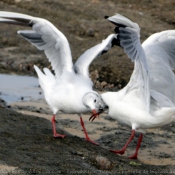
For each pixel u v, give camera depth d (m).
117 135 14.10
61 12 28.17
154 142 13.73
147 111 11.49
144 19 27.97
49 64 23.17
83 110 12.17
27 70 22.44
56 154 11.05
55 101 12.45
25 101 17.27
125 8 29.81
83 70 12.93
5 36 25.95
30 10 28.17
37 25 13.03
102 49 13.38
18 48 25.05
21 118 13.74
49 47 13.25
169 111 11.33
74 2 29.89
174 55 13.30
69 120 15.25
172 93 12.59
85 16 28.06
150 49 12.84
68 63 12.80
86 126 14.79
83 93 12.04
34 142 11.73
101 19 27.88
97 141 13.60
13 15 12.86
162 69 12.49
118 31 11.37
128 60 23.67
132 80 11.71
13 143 11.38
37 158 10.64
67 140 12.31
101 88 19.77
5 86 19.36
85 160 10.98
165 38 13.30
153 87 12.16
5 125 12.70
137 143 13.34
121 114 11.95
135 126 11.87
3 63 22.97
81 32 26.45
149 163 12.02
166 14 29.05
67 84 12.41
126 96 11.90
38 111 15.97
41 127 13.38
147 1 30.78
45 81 13.07
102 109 12.25
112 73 21.89
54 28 13.00
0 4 28.25
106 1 30.77
